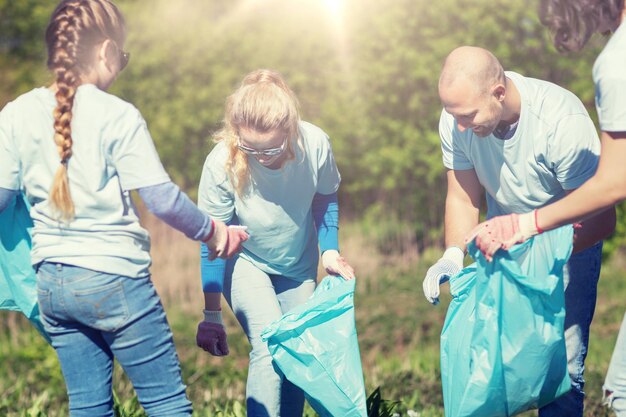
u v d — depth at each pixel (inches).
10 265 161.3
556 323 155.7
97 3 147.0
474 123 160.1
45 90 146.0
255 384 182.4
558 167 170.7
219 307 189.3
